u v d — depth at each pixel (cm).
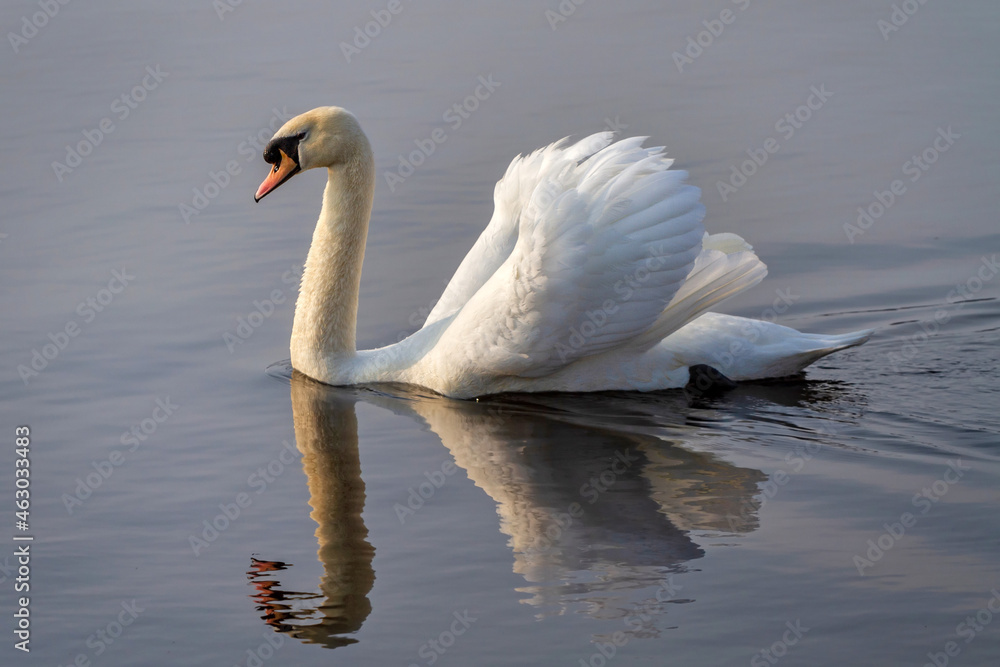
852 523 990
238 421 1259
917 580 902
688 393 1309
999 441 1145
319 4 3089
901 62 2536
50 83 2480
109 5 3111
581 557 957
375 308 1576
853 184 1945
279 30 2858
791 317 1527
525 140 2133
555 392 1337
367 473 1127
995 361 1366
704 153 2069
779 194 1917
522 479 1102
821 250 1727
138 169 2044
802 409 1247
